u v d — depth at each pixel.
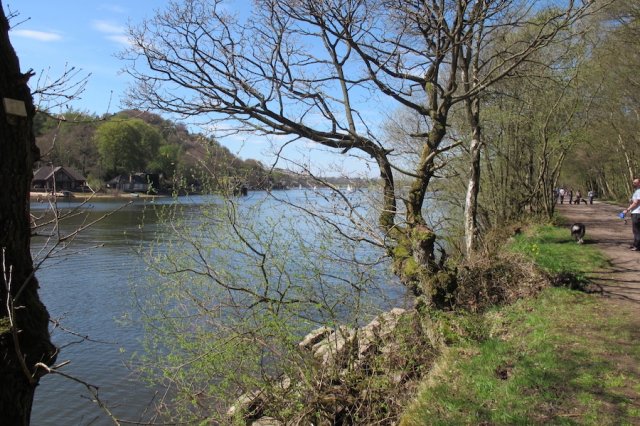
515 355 6.11
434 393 5.36
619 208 33.78
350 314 6.31
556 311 7.76
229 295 5.91
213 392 5.80
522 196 19.08
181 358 6.00
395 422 5.49
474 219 11.30
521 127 17.30
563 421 4.48
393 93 8.41
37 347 2.84
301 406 5.73
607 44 20.34
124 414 8.67
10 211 2.75
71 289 16.73
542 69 11.69
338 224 6.91
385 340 6.52
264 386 5.83
